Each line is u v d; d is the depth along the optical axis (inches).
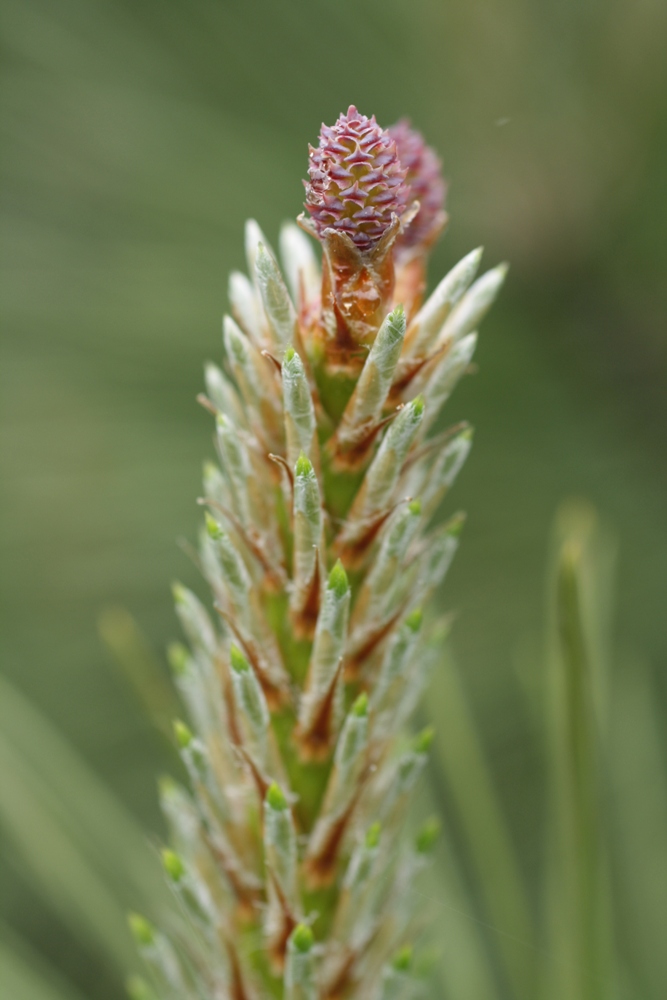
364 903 7.1
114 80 15.4
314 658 6.9
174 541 15.5
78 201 15.8
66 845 8.0
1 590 15.4
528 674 8.4
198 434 15.5
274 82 15.4
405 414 6.8
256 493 7.0
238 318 7.1
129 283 15.5
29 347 15.6
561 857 7.6
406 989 7.4
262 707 6.9
